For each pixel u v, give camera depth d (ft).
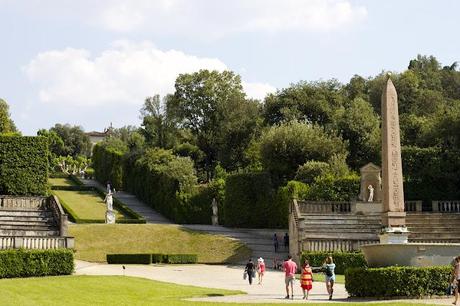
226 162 372.38
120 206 316.60
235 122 374.84
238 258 208.95
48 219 184.96
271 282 151.53
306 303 94.38
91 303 93.61
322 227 203.31
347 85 415.23
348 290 105.60
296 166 285.02
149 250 213.25
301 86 372.79
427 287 99.30
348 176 251.80
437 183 246.47
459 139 262.88
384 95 124.88
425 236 196.03
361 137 318.24
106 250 209.46
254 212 255.50
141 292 113.29
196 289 125.90
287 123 311.88
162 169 316.60
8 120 384.88
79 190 381.40
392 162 122.42
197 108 398.01
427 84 422.00
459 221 205.36
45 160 248.73
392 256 105.19
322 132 296.30
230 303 95.09
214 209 275.39
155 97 416.67
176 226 237.25
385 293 99.76
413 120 323.98
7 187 244.22
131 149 417.08
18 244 153.48
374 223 207.51
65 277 135.44
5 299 90.63
